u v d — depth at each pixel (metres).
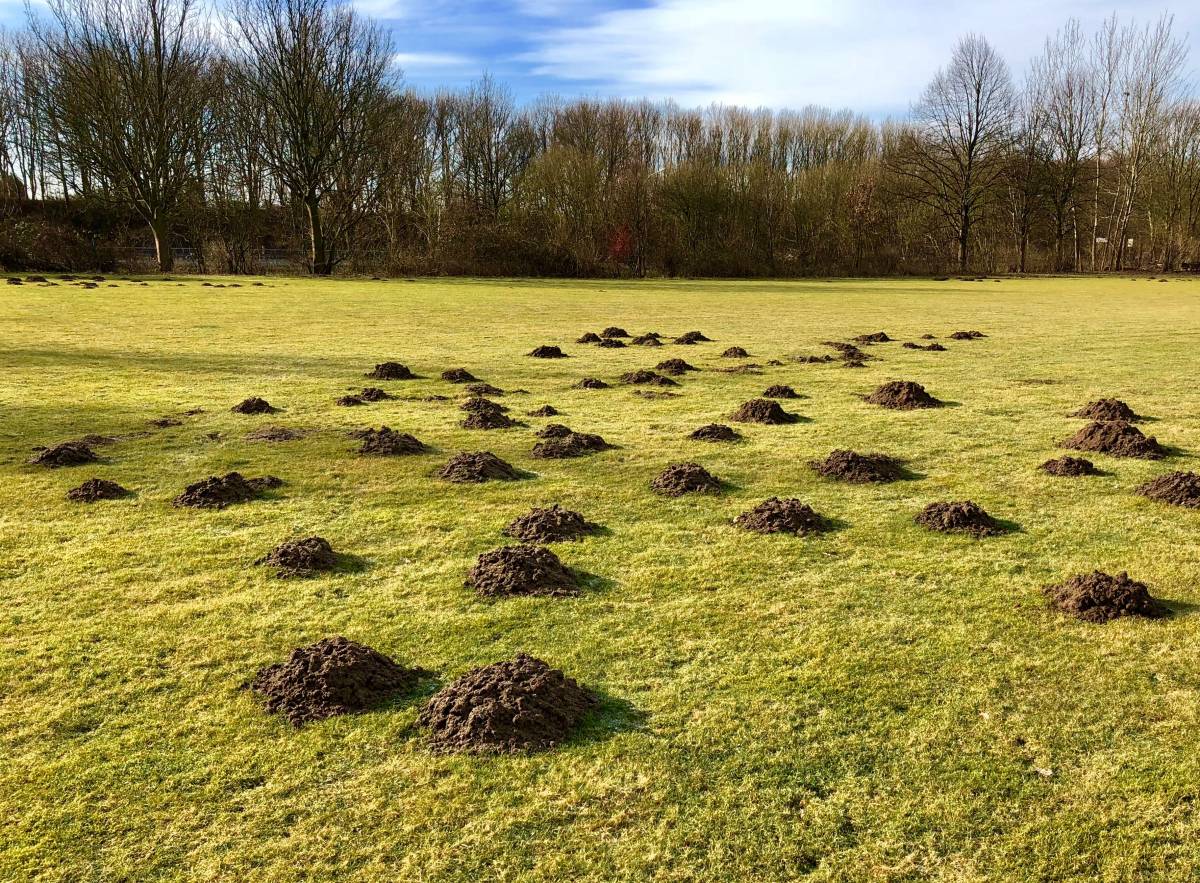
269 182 56.25
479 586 5.32
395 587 5.38
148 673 4.27
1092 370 14.89
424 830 3.15
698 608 5.08
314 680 4.05
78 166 48.50
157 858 3.00
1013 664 4.41
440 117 63.78
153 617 4.90
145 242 55.09
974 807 3.30
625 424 10.30
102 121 44.81
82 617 4.90
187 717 3.88
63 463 8.12
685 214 63.78
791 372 14.63
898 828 3.19
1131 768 3.56
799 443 9.36
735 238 63.19
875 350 17.67
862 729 3.83
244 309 25.22
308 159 48.00
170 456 8.54
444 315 24.86
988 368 15.16
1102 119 64.69
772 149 75.88
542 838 3.12
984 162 64.81
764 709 3.98
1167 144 63.69
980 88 63.72
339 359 15.40
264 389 12.31
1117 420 10.52
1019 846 3.10
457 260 54.09
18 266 44.97
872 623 4.89
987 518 6.64
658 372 14.36
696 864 3.00
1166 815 3.27
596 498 7.29
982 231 71.19
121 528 6.42
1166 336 20.33
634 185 60.78
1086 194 67.75
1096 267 69.44
